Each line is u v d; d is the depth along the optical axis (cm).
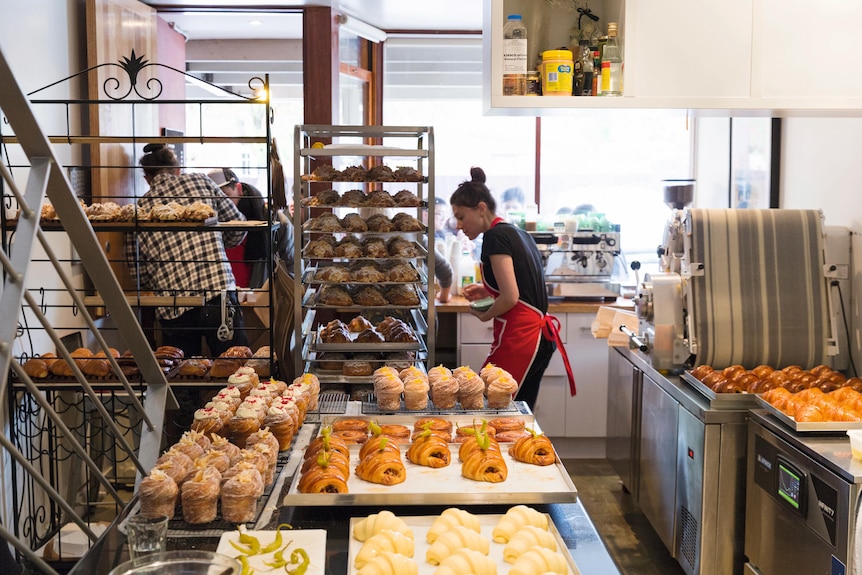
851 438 223
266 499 182
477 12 489
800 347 310
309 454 199
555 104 257
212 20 501
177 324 345
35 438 326
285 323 326
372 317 398
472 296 373
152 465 203
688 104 259
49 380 298
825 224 347
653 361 328
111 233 368
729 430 281
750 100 260
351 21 496
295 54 570
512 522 163
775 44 259
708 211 320
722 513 284
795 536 243
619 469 397
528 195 544
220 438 194
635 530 373
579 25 268
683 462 303
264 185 564
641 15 256
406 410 244
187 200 336
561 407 459
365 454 198
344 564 156
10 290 144
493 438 213
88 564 152
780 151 389
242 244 437
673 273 330
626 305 452
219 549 153
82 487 339
